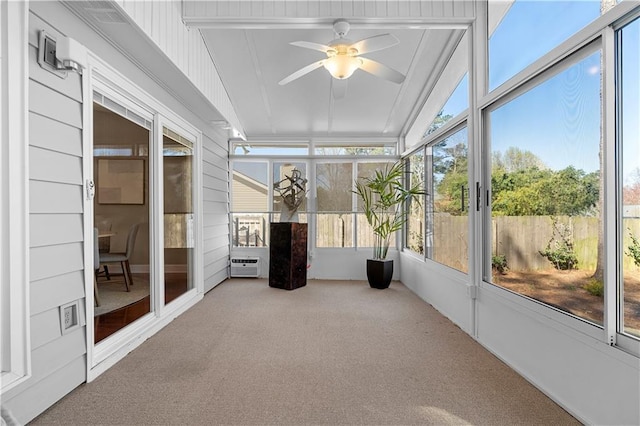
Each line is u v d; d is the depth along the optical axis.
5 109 1.61
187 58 3.15
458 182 3.48
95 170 4.82
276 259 4.94
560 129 2.04
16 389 1.67
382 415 1.83
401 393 2.05
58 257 1.93
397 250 5.72
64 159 1.98
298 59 3.89
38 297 1.80
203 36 3.52
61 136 1.96
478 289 2.90
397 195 5.31
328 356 2.56
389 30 3.44
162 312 3.24
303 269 5.11
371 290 4.86
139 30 2.34
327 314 3.65
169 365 2.40
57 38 1.94
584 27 1.79
